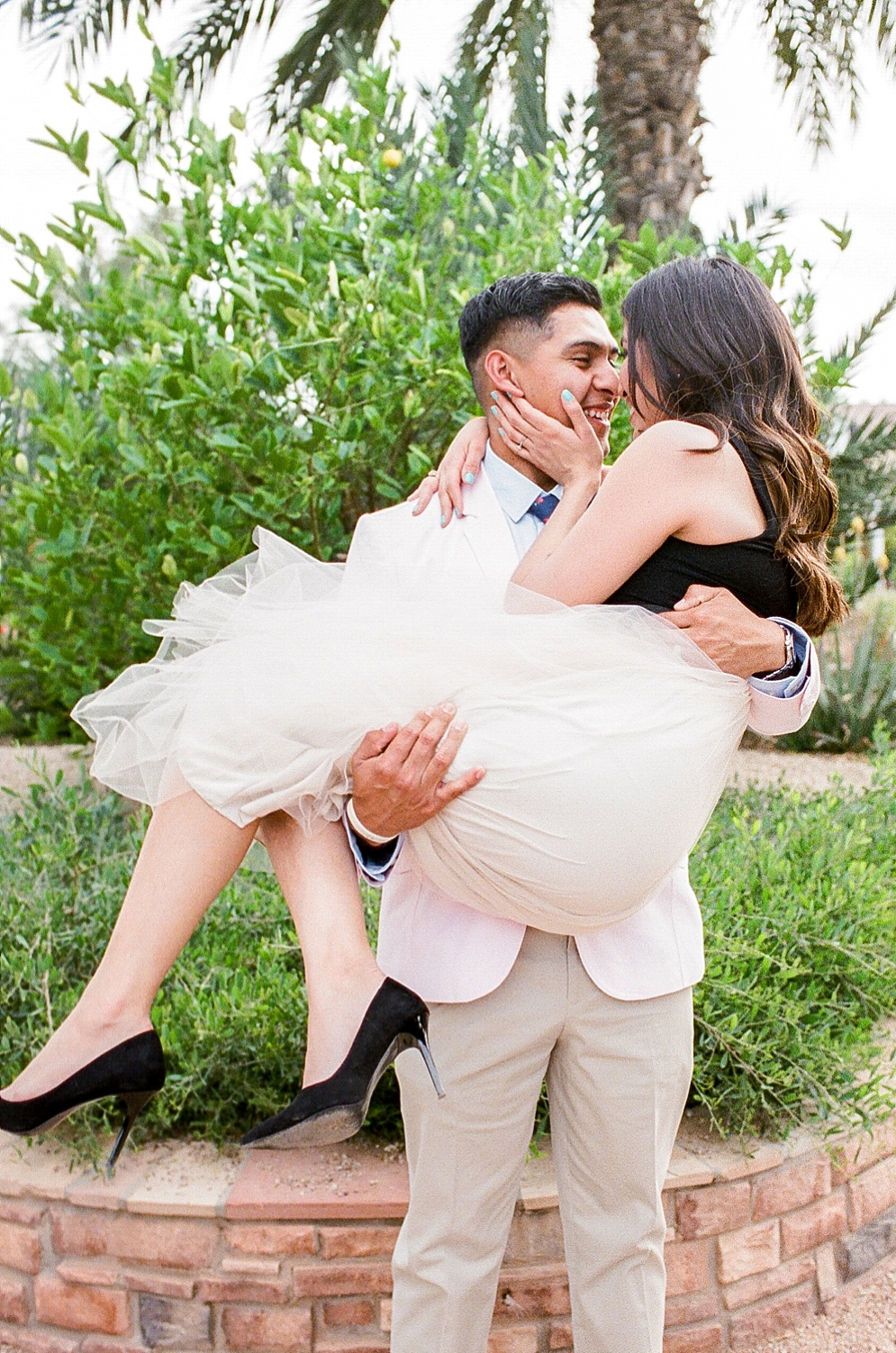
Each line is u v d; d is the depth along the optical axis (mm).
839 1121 2662
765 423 1664
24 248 3869
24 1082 1601
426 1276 1780
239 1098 2557
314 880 1707
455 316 4086
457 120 6070
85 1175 2416
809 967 2801
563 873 1563
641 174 5969
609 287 3916
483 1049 1724
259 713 1606
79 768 4734
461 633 1610
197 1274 2312
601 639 1595
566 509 1806
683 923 1835
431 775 1554
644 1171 1778
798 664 1719
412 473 4168
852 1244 2680
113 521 4160
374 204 3939
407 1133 1865
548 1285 2318
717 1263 2457
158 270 4191
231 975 2863
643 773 1563
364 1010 1594
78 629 4559
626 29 5973
